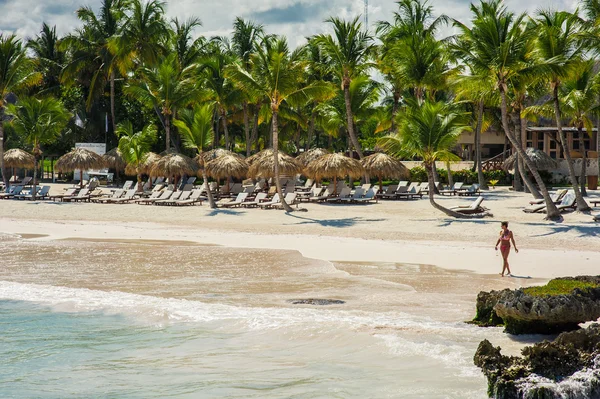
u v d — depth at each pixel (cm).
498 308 1095
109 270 1752
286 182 4244
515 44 2559
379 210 3200
